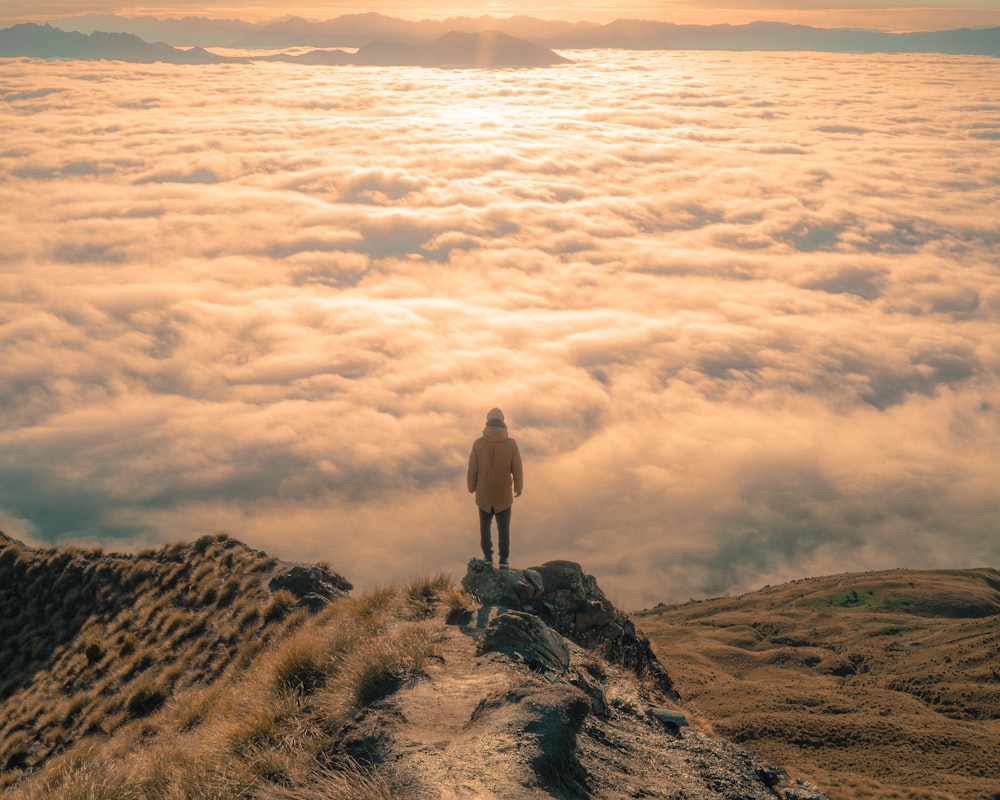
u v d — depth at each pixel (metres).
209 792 6.83
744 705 77.25
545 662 9.70
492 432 13.39
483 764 6.22
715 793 7.75
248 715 8.87
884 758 58.41
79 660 22.75
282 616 21.59
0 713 21.53
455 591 13.01
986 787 49.25
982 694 85.31
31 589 27.59
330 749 6.96
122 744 15.59
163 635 22.56
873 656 116.50
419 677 8.78
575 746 7.05
